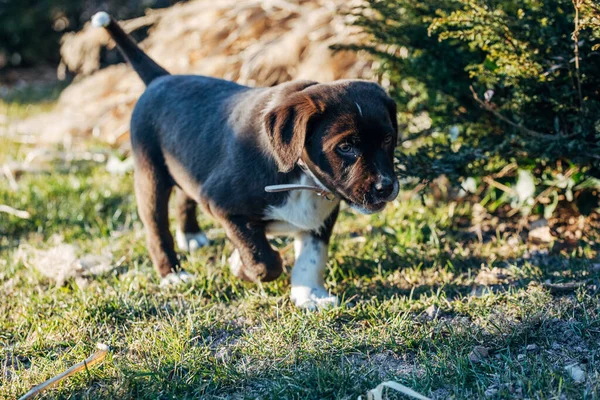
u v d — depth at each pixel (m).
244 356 2.10
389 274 2.34
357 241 2.47
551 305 2.15
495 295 2.20
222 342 2.15
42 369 2.09
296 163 2.16
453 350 2.08
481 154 2.35
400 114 2.58
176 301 2.27
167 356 2.09
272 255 2.21
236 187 2.18
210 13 3.19
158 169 2.32
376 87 2.15
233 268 2.32
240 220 2.20
